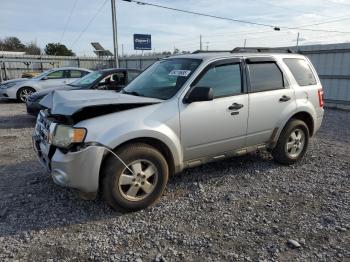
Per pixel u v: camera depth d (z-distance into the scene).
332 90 13.47
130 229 3.55
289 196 4.39
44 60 27.11
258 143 5.09
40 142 4.18
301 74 5.66
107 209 3.99
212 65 4.52
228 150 4.74
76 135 3.54
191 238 3.38
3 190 4.56
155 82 4.66
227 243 3.30
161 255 3.09
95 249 3.20
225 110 4.53
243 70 4.83
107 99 3.92
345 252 3.15
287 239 3.36
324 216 3.82
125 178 3.80
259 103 4.91
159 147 4.12
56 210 3.97
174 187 4.63
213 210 3.98
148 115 3.93
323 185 4.75
